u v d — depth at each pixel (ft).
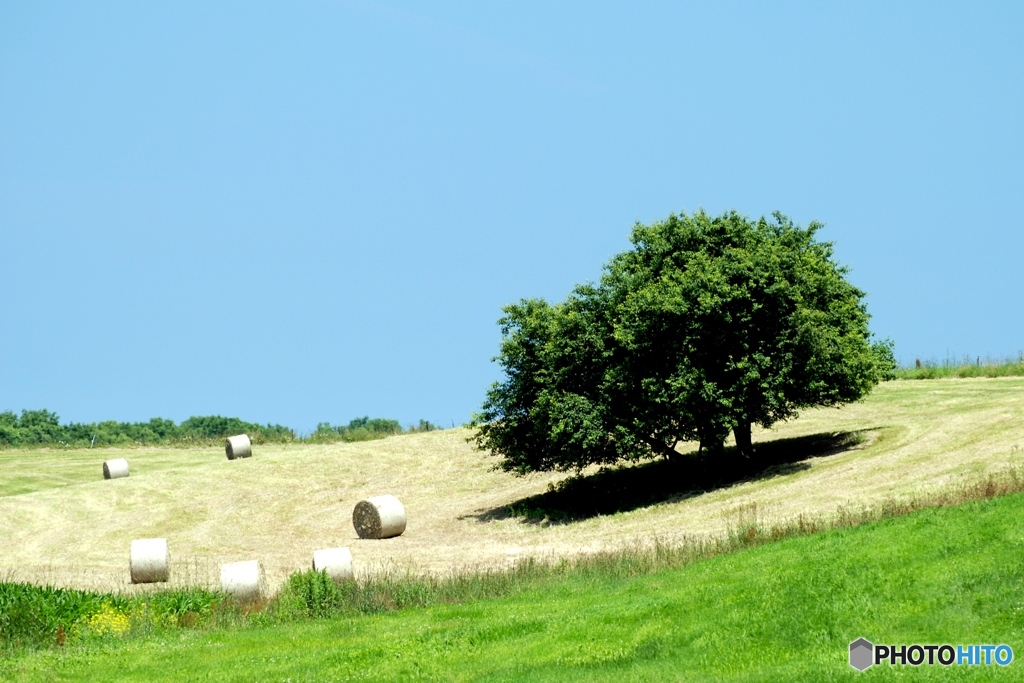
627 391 202.90
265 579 147.74
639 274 207.62
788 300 199.31
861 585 96.58
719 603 100.53
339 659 102.06
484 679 92.07
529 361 211.61
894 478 176.96
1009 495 123.85
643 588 115.34
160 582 167.63
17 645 116.88
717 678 83.25
